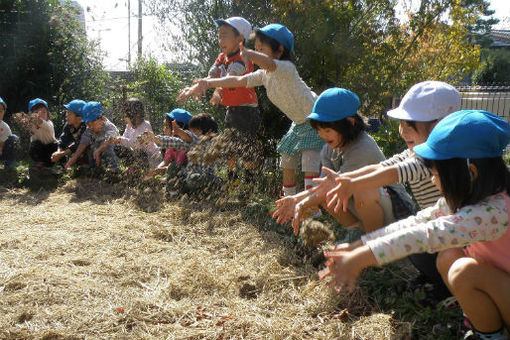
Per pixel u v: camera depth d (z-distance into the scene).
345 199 2.52
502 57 19.38
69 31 9.72
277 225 4.33
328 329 2.76
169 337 2.66
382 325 2.74
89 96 9.73
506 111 9.98
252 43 5.08
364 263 2.10
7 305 2.96
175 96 9.52
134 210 5.07
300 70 6.38
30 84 9.40
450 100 2.89
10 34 9.40
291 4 6.17
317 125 3.38
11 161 6.70
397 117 2.96
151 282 3.37
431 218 2.43
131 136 6.09
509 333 2.29
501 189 2.14
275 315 2.93
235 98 5.23
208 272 3.39
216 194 5.16
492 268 2.20
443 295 2.92
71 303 3.00
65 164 6.38
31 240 4.06
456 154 2.09
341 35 6.20
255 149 5.33
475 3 7.05
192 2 6.88
